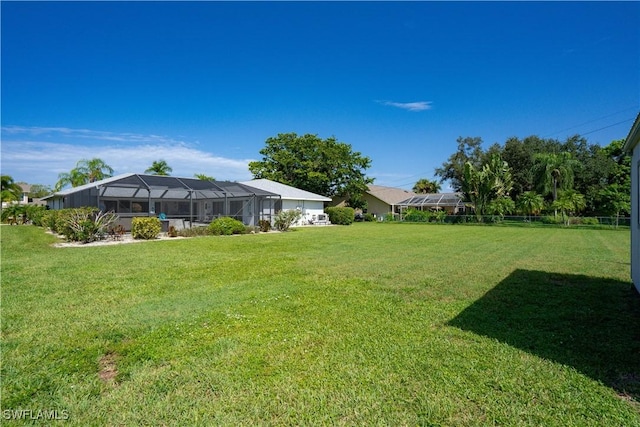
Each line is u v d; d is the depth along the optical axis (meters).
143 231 15.96
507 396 2.78
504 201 31.89
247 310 5.08
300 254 11.22
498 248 13.08
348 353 3.60
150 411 2.57
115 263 9.13
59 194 24.00
